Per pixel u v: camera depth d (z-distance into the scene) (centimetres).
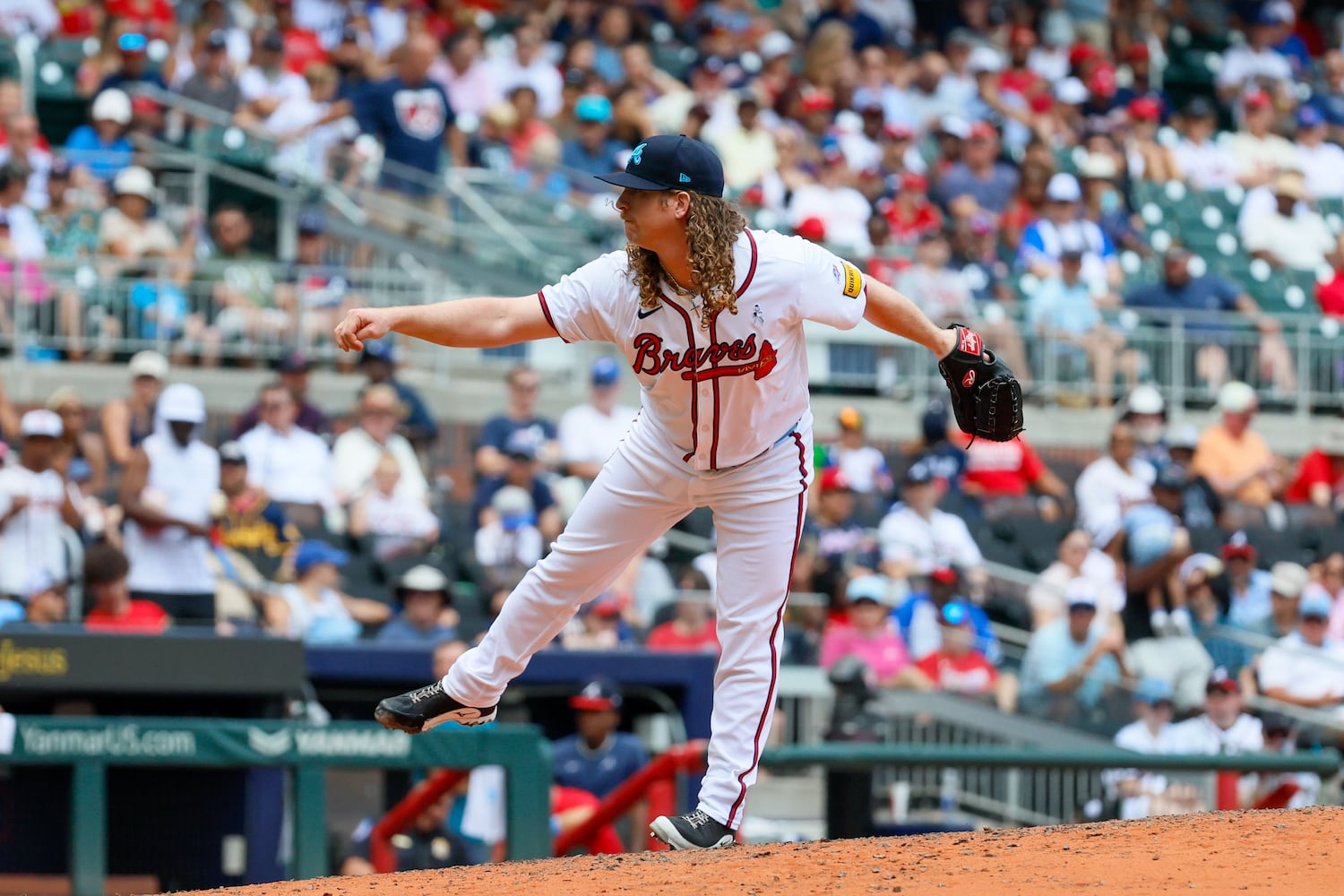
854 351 5306
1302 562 4747
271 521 3841
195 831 2898
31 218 4678
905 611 3872
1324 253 6406
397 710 1836
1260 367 5666
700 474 1769
